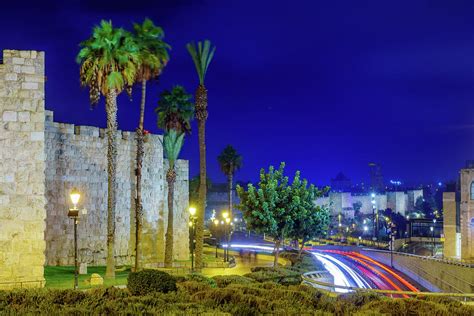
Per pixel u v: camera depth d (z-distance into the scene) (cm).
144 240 5966
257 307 2117
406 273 8612
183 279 2898
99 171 5316
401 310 2147
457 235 11119
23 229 3177
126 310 1889
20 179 3189
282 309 2088
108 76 4109
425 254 12631
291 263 6312
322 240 15350
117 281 3784
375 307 2202
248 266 6091
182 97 5919
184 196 6819
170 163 5775
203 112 4975
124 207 5647
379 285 7350
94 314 1825
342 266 8831
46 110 4897
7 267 3142
